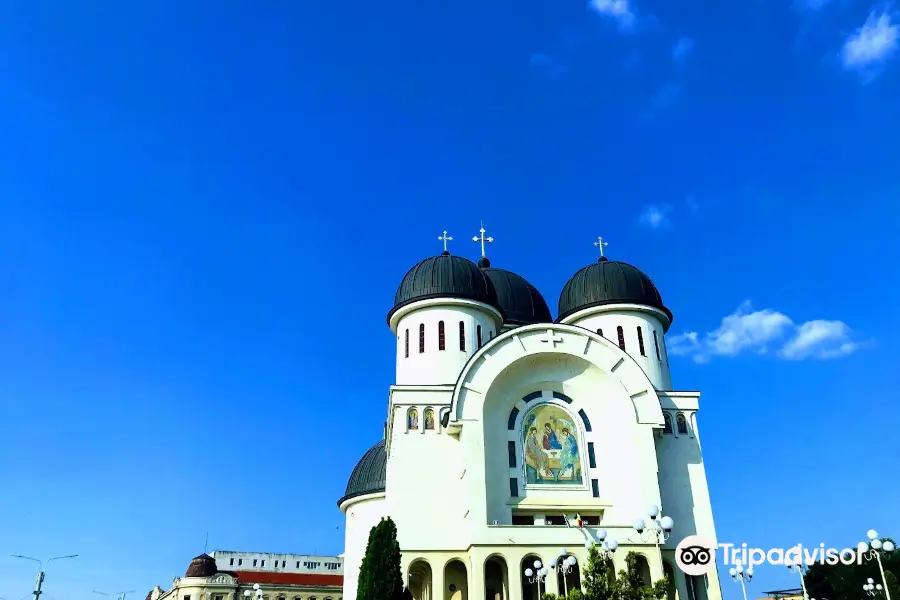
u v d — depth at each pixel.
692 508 45.91
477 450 43.66
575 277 57.78
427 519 44.03
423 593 47.81
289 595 98.94
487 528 41.44
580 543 41.31
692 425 48.38
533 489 44.78
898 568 59.59
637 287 55.28
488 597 43.66
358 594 36.22
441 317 52.62
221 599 97.12
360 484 60.19
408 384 51.22
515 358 46.50
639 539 41.91
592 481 45.47
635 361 47.12
